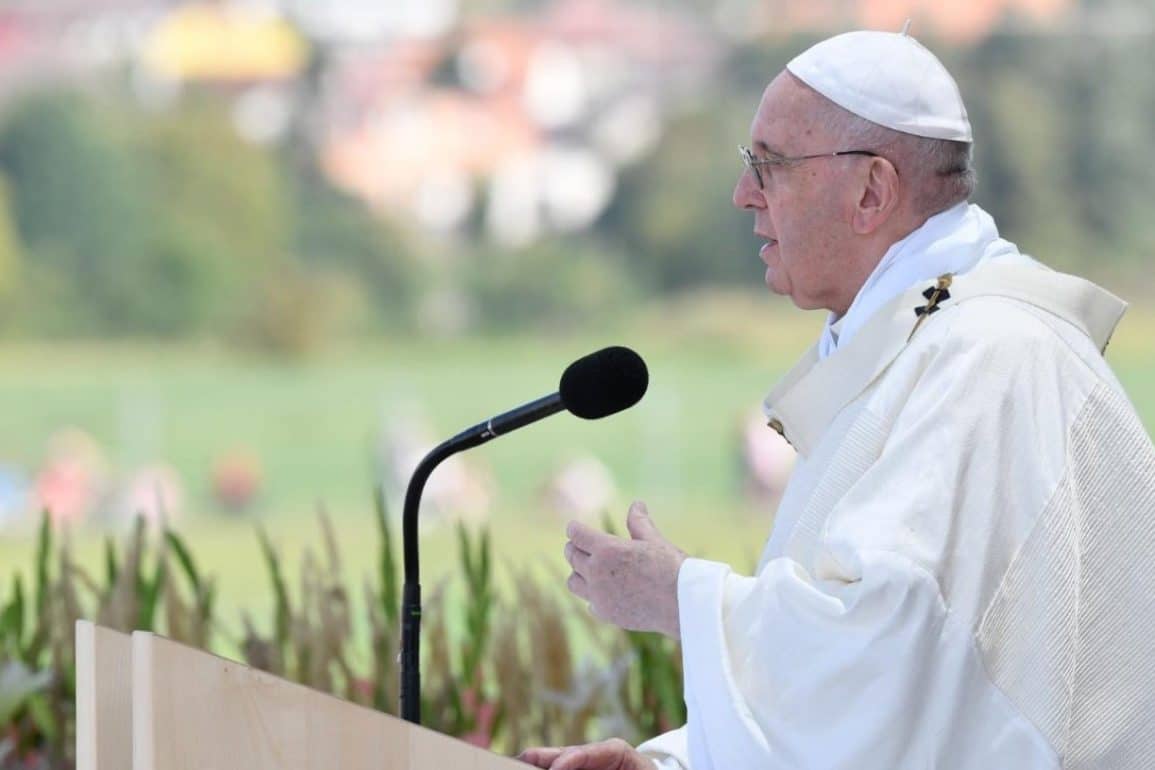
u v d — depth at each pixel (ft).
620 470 343.05
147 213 431.43
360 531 271.90
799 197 29.30
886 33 30.17
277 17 455.63
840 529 26.45
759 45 455.63
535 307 447.42
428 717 48.01
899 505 26.32
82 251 426.10
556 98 461.37
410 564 28.12
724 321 437.99
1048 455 26.81
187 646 22.36
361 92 458.09
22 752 47.73
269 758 22.57
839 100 29.07
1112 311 29.14
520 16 465.47
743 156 29.99
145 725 22.12
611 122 459.73
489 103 461.78
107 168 430.20
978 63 418.31
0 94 432.66
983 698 25.86
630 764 27.94
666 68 459.32
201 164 436.35
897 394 27.73
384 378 414.00
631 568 27.89
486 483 325.62
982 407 27.02
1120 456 27.37
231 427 376.68
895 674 25.61
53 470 310.45
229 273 433.48
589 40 462.60
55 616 48.98
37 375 399.65
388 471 327.06
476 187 457.68
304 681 47.39
